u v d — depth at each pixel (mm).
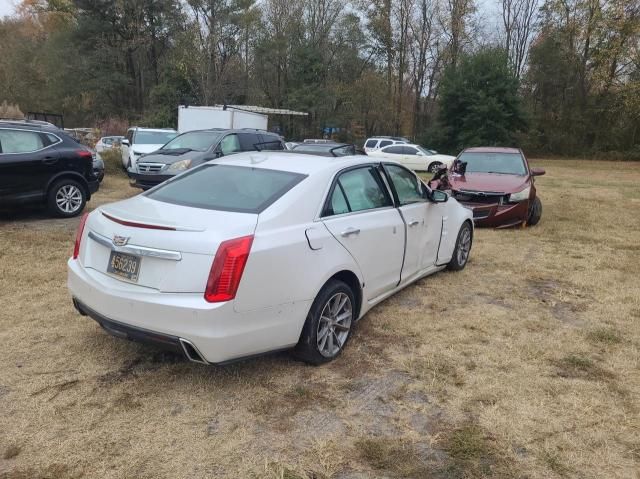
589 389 3699
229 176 4070
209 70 37719
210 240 3156
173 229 3250
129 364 3797
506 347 4348
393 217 4703
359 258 4148
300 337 3719
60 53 44469
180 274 3154
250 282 3207
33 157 8484
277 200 3639
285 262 3412
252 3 40625
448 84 39438
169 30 44469
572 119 42750
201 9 39344
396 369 3893
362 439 3037
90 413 3189
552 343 4453
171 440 2963
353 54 46219
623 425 3270
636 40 35375
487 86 38688
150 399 3361
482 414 3338
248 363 3865
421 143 41281
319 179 3969
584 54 41469
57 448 2857
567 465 2873
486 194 9547
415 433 3113
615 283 6320
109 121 38938
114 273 3430
